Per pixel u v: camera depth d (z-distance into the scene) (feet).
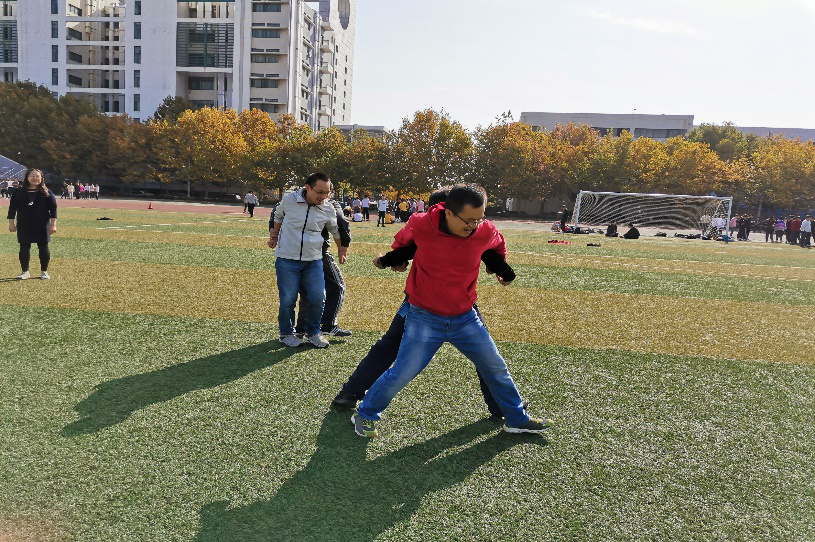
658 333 22.26
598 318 24.81
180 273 31.83
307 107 295.48
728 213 127.75
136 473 9.77
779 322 25.66
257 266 36.04
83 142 211.20
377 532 8.35
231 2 259.39
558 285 34.83
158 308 22.58
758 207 217.77
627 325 23.57
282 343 18.28
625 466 10.80
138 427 11.58
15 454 10.25
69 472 9.71
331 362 16.47
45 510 8.60
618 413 13.51
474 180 205.46
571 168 209.46
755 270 49.96
